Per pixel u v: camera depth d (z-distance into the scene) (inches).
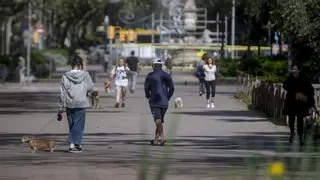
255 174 609.3
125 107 2691.9
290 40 2469.2
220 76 4534.9
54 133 1824.6
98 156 1386.6
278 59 4175.7
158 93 1552.7
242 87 3257.9
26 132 1844.2
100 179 1100.5
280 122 2086.6
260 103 2549.2
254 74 3934.5
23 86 4124.0
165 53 6697.8
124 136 1760.6
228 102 2984.7
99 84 4392.2
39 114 2381.9
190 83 4579.2
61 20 6417.3
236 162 1293.1
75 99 1418.6
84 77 1424.7
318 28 2177.7
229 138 1717.5
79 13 5940.0
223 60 4906.5
